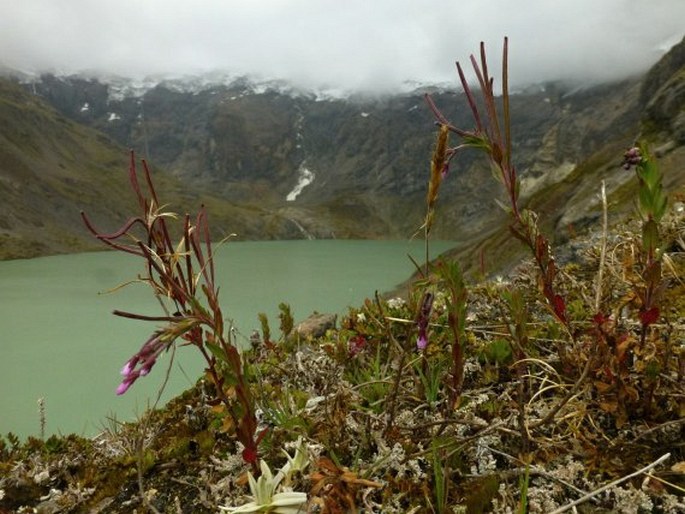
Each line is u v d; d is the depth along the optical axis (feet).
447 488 7.71
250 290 318.24
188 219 7.19
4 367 149.18
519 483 8.19
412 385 11.71
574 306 14.03
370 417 9.76
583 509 7.65
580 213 172.65
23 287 330.13
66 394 120.98
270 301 272.10
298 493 7.17
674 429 8.70
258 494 7.21
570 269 18.97
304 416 10.62
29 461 11.44
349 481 6.59
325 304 261.65
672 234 16.81
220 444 10.91
